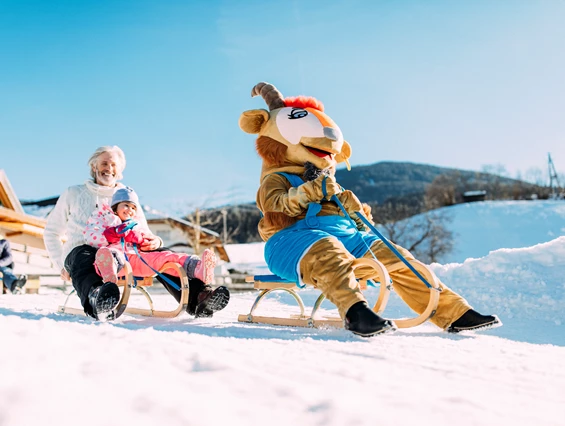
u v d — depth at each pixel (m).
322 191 3.73
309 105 4.34
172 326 3.31
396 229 46.94
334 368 1.94
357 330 3.08
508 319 4.97
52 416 1.22
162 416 1.29
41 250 18.39
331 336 3.15
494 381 2.04
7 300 6.20
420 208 72.62
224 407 1.40
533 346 3.16
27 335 1.88
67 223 4.45
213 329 3.19
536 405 1.74
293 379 1.73
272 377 1.68
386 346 2.74
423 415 1.49
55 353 1.66
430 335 3.43
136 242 4.20
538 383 2.07
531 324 4.63
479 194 70.69
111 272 3.61
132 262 4.23
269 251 3.81
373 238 3.92
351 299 3.19
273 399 1.50
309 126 4.09
